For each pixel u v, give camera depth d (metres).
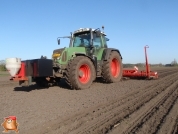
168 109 4.70
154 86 8.57
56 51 8.26
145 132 3.32
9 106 5.36
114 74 10.16
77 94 6.92
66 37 9.61
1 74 22.41
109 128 3.57
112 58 9.76
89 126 3.68
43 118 4.17
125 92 7.17
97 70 9.15
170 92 7.05
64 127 3.64
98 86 8.77
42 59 7.01
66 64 8.02
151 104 5.25
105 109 4.84
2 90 8.70
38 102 5.74
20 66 7.04
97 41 9.46
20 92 7.80
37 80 8.34
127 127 3.59
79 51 8.61
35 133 3.39
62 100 5.94
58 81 9.31
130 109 4.81
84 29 9.13
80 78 8.11
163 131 3.35
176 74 15.98
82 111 4.68
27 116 4.34
